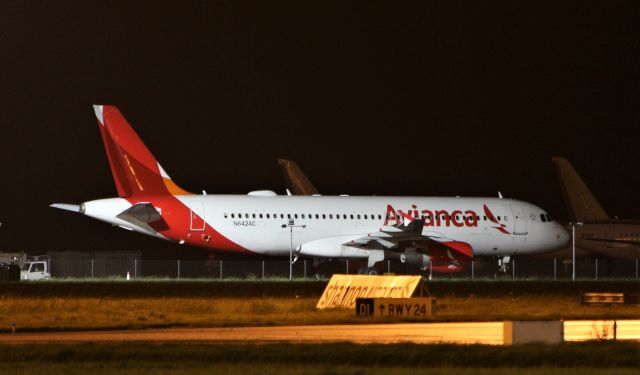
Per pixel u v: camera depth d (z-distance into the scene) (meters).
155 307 124.12
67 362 71.75
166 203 175.88
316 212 183.12
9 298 136.25
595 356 73.19
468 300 137.00
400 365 71.12
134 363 70.62
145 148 179.00
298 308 123.31
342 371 67.00
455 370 68.38
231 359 72.31
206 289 153.88
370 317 110.06
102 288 154.38
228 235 178.25
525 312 119.69
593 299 131.88
